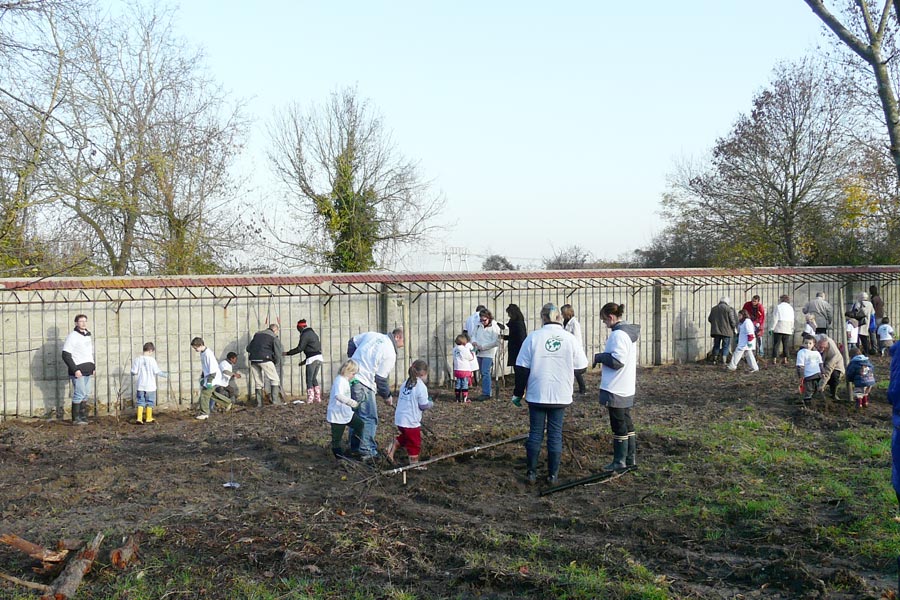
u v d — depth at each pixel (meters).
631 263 41.44
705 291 22.03
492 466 9.51
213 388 14.43
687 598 5.25
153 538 6.75
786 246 32.44
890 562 5.77
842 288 24.83
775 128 32.12
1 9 12.66
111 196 15.28
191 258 23.78
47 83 14.01
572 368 8.60
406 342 17.64
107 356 15.05
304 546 6.39
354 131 30.83
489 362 15.74
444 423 12.82
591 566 5.93
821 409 12.71
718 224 33.00
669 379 18.03
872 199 28.16
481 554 6.24
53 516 7.68
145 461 10.22
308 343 15.80
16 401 14.38
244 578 5.79
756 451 9.73
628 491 8.17
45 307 14.61
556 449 8.66
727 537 6.55
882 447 9.61
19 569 6.12
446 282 18.00
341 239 30.62
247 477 9.21
